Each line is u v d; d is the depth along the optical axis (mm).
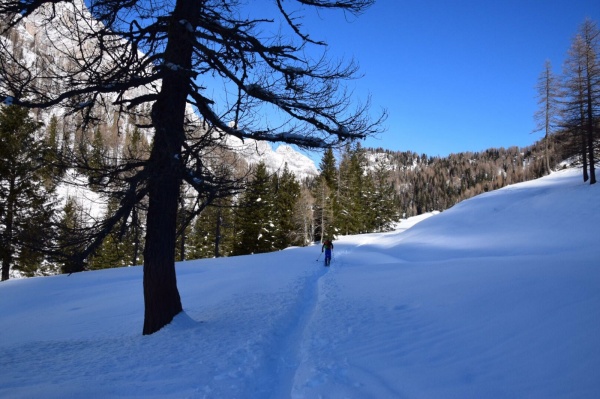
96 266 33969
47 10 5789
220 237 37438
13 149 18141
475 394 3281
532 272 7445
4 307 15250
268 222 37062
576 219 24062
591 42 32438
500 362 3824
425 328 5562
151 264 7309
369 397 3531
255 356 5184
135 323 10102
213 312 9531
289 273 17141
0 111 18406
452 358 4203
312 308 9586
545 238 21375
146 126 6879
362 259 22953
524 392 3156
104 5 5926
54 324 11430
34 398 3609
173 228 7520
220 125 6902
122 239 7508
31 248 6547
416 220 75125
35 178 18625
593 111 31531
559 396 2951
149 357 5398
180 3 7059
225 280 16297
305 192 43031
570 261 7867
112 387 3988
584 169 32875
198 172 6980
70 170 6301
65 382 4324
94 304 14078
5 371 5379
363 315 7156
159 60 6750
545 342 3977
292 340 6598
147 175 6363
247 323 7375
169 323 7262
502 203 34062
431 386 3576
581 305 4688
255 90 6750
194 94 6836
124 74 6266
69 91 5801
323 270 18344
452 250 22750
